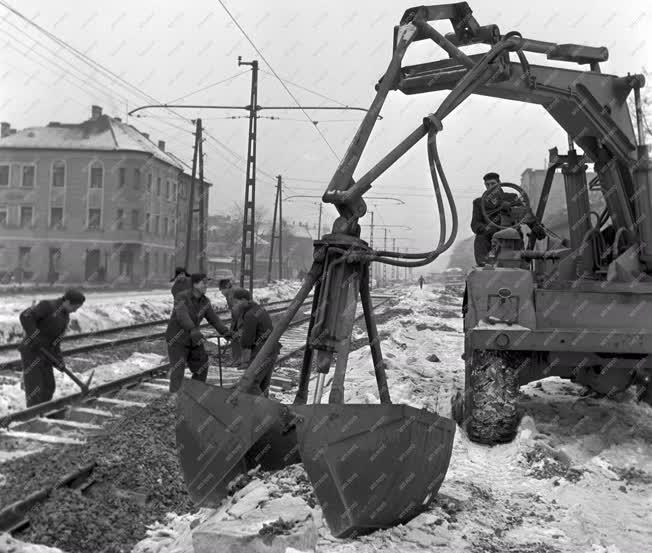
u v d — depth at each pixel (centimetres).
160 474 537
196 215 6681
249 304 816
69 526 416
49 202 5381
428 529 415
